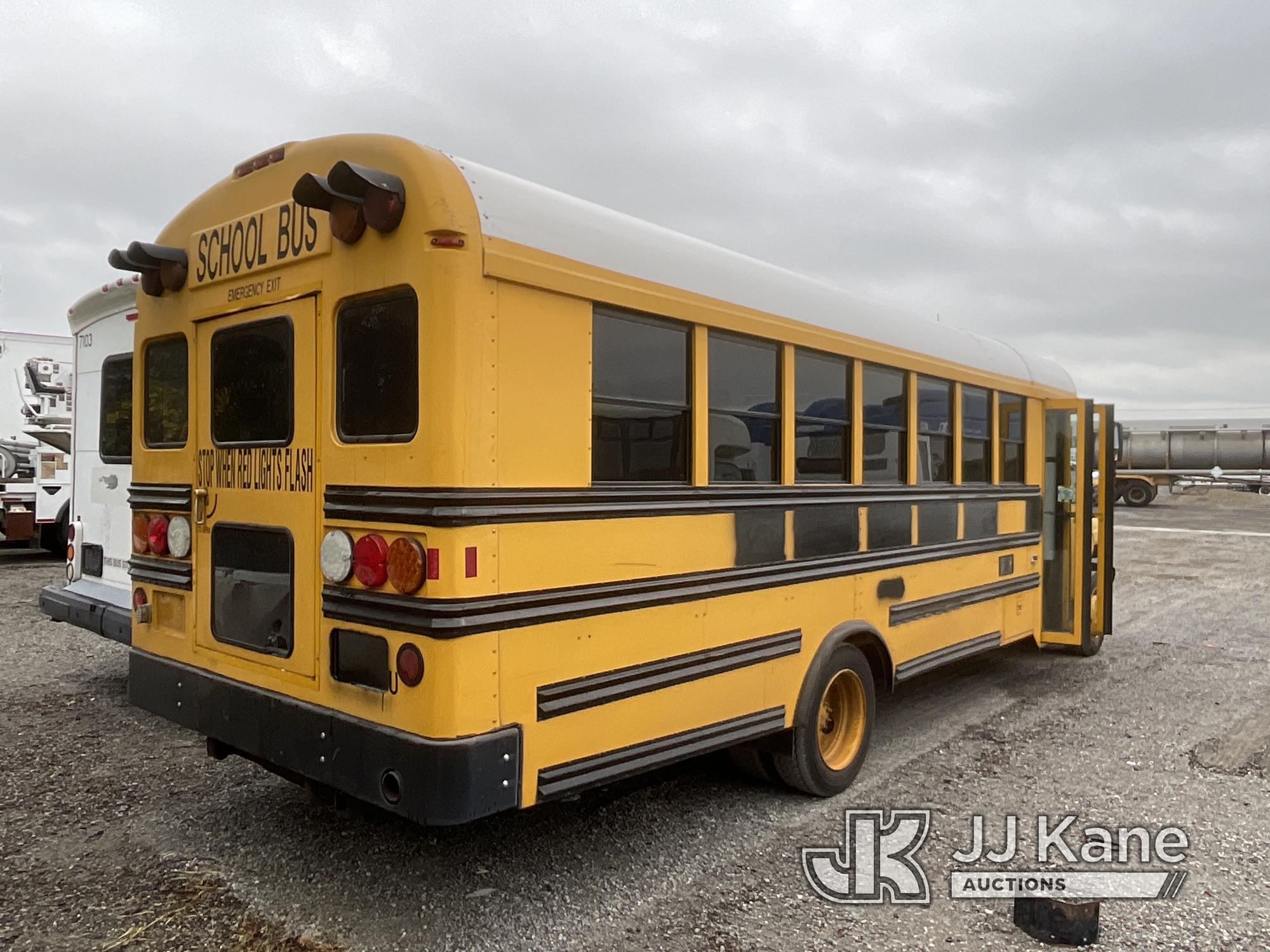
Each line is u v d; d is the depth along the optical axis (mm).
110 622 5500
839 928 3088
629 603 3203
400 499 2766
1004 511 5961
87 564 6223
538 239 2922
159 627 3896
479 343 2730
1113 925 3119
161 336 3871
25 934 2979
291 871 3447
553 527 2943
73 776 4453
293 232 3172
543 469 2920
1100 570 7059
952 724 5527
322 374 3068
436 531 2680
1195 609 10258
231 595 3479
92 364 6133
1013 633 6125
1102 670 7090
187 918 3092
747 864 3559
